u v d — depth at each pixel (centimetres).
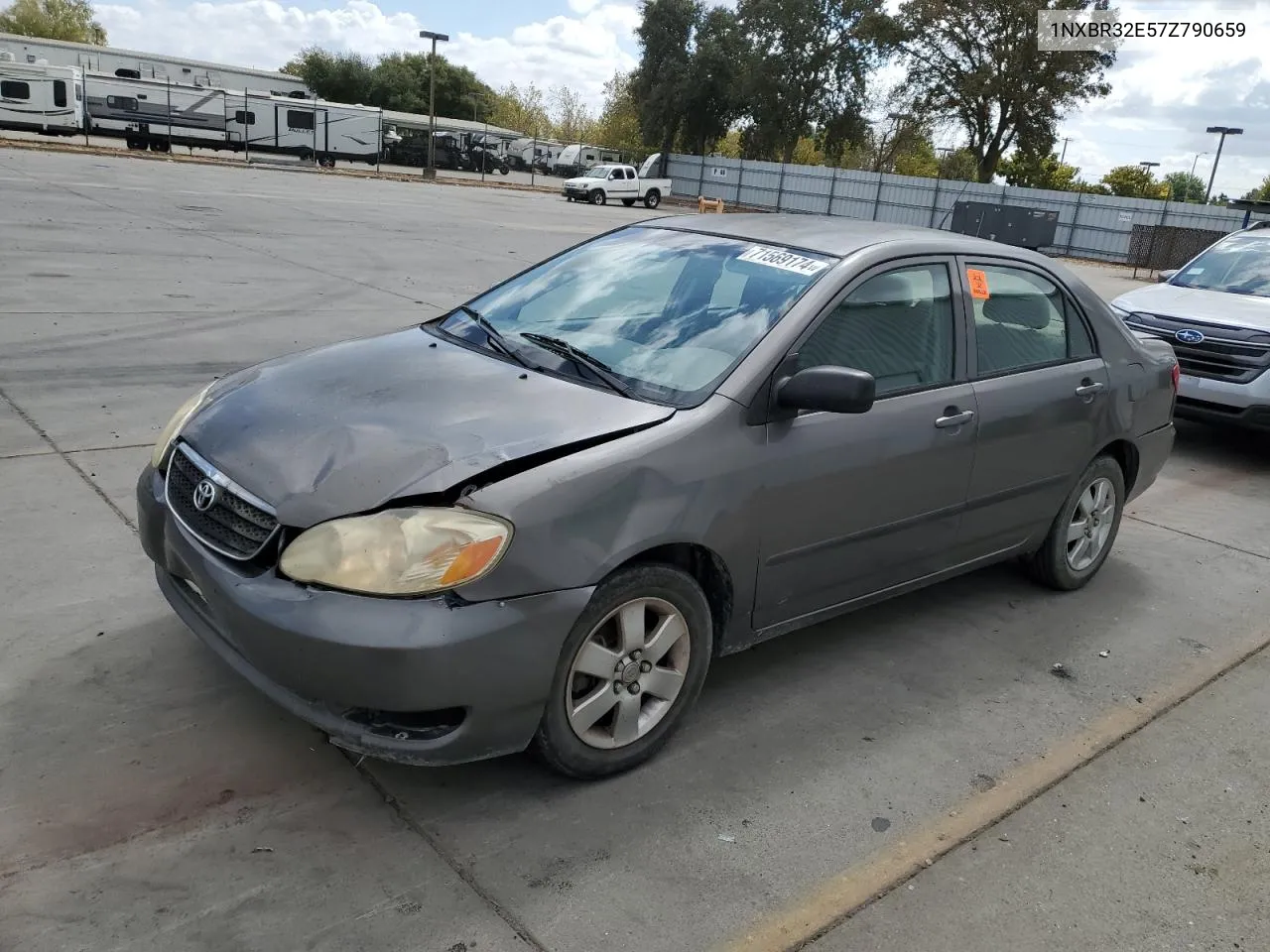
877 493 343
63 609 361
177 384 678
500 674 250
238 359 762
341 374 320
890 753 322
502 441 269
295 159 4691
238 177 3062
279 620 245
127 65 4947
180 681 320
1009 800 302
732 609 313
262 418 291
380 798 274
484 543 246
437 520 246
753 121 5819
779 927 241
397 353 342
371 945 223
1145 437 477
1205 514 616
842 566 345
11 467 496
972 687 371
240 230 1609
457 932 230
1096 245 3825
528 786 286
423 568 242
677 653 300
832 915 247
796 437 313
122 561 404
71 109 3875
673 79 5838
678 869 258
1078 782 315
